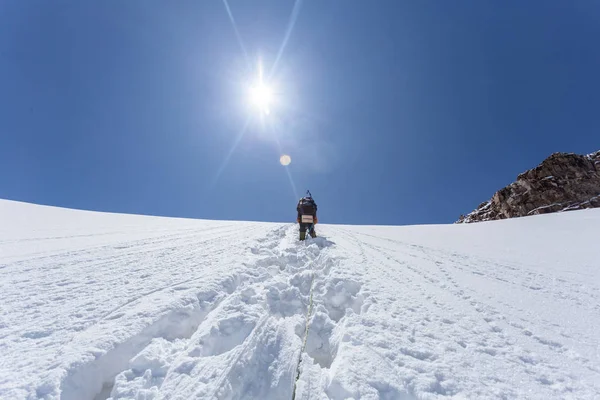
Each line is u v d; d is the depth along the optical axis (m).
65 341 2.29
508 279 4.13
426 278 4.15
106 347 2.24
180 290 3.41
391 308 3.01
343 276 4.07
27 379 1.86
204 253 5.62
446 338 2.42
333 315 3.41
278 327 2.76
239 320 2.81
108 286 3.54
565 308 3.09
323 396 1.88
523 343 2.36
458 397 1.74
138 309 2.83
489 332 2.54
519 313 2.95
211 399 1.82
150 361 2.20
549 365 2.07
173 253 5.57
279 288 3.98
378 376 1.92
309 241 7.63
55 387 1.82
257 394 2.04
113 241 6.72
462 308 3.06
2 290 3.39
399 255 5.83
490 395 1.75
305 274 4.47
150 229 9.32
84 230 7.98
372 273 4.34
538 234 8.45
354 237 8.73
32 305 2.96
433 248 6.73
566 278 4.18
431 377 1.90
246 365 2.21
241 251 5.85
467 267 4.83
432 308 3.05
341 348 2.32
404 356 2.14
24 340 2.30
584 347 2.31
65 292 3.34
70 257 5.01
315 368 2.22
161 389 1.91
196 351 2.35
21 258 4.79
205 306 3.19
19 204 11.28
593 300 3.31
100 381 2.12
